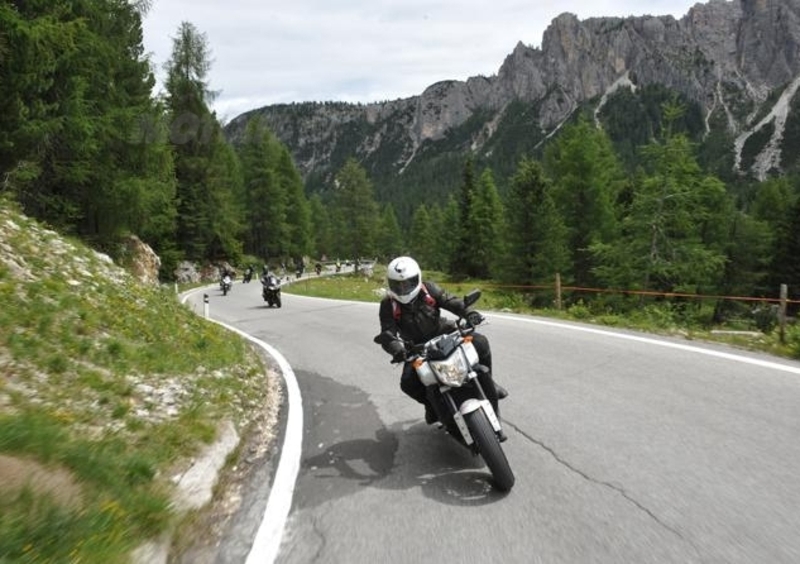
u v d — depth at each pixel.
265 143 71.88
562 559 3.41
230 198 57.78
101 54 21.55
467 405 4.52
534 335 10.40
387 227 126.44
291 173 84.88
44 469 3.77
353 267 90.12
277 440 6.06
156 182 28.17
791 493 4.02
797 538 3.47
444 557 3.52
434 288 5.14
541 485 4.43
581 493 4.24
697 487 4.20
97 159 23.27
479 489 4.46
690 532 3.60
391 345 4.91
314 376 9.10
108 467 4.20
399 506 4.26
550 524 3.82
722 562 3.27
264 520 4.20
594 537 3.62
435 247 107.19
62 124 18.89
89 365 6.40
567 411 6.09
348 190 90.06
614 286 28.14
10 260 8.04
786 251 45.47
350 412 6.91
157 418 5.65
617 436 5.29
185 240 51.28
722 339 9.04
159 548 3.67
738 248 45.53
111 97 23.41
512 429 5.70
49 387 5.53
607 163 43.06
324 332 13.91
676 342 8.88
